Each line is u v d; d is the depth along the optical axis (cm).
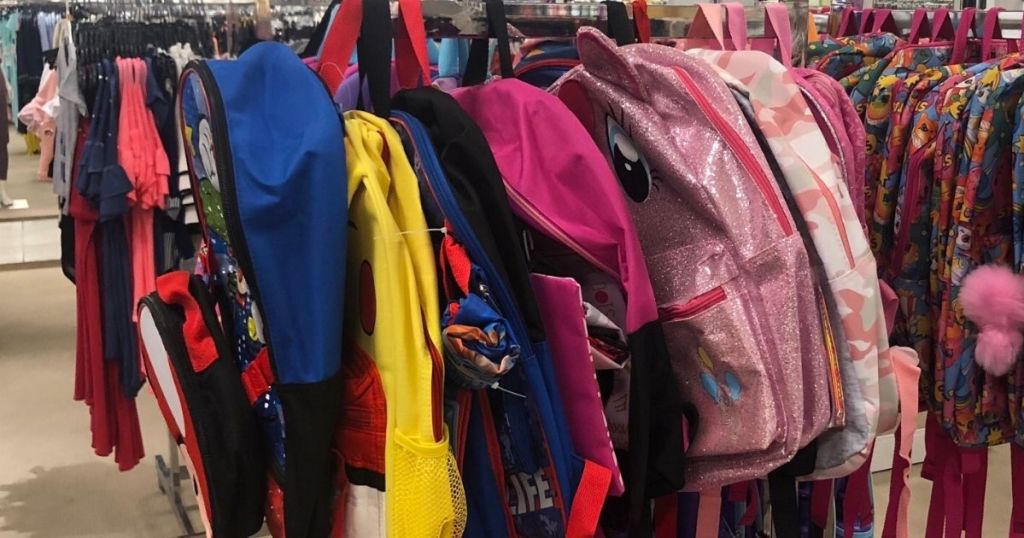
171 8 197
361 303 82
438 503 77
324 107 80
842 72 159
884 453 240
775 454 93
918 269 138
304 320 77
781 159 100
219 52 195
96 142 187
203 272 100
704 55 113
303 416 77
